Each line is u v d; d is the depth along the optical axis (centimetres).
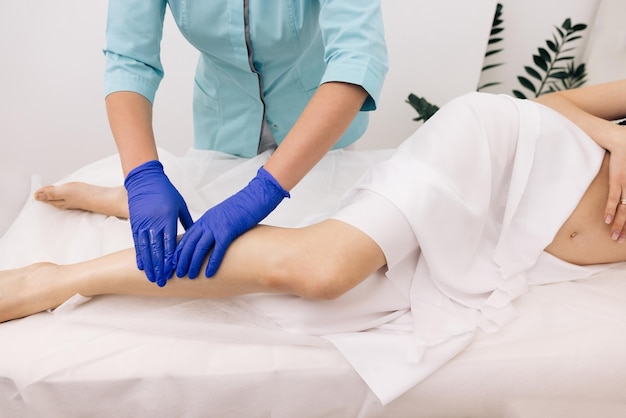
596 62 192
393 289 68
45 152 183
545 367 63
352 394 63
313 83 100
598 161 74
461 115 71
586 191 76
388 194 63
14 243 84
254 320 67
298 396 63
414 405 64
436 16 176
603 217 76
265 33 83
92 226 89
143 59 79
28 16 157
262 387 62
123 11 77
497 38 195
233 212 63
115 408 62
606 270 82
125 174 73
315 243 61
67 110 177
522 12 194
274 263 60
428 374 61
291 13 80
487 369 63
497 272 73
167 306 68
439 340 62
